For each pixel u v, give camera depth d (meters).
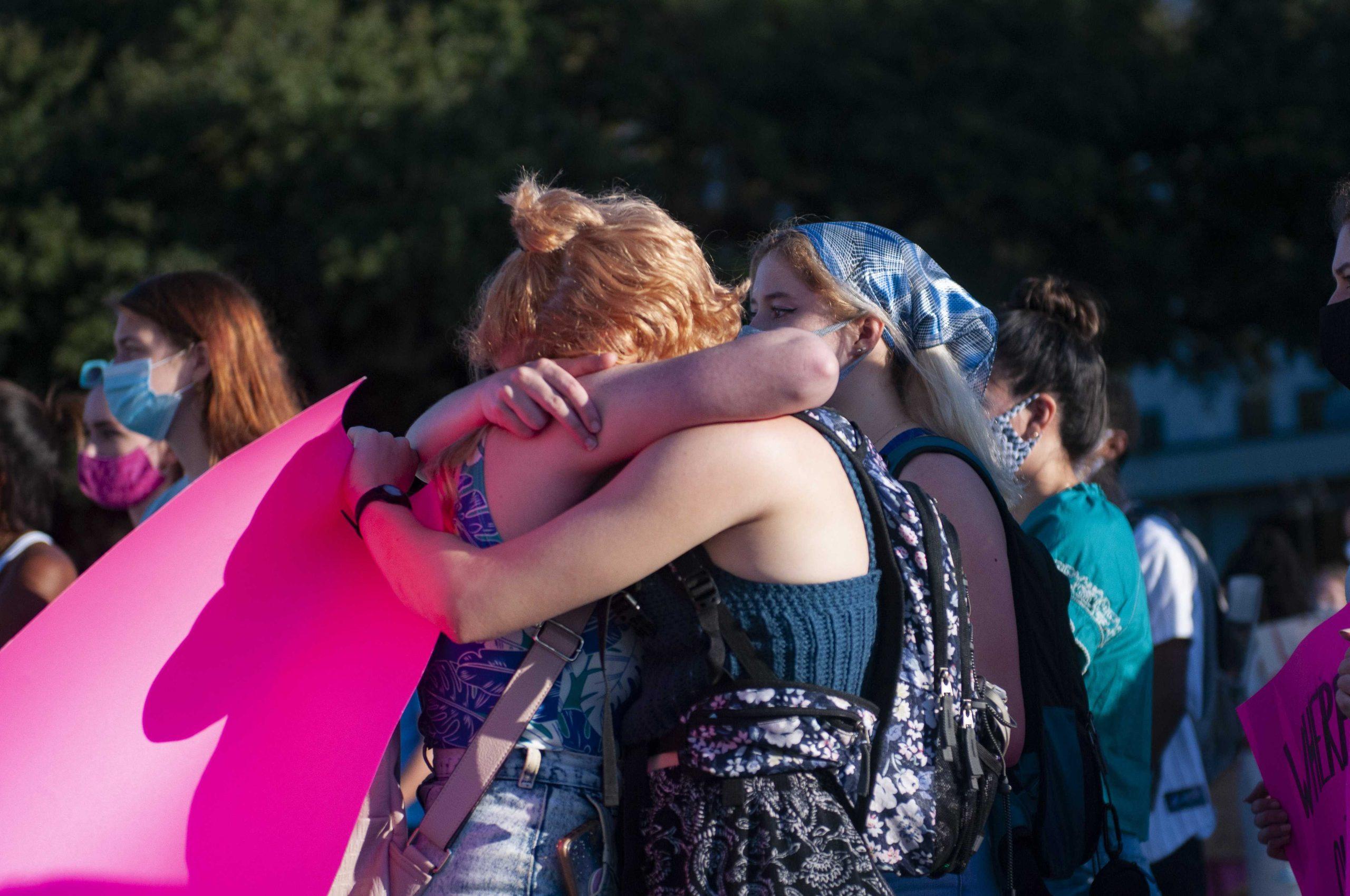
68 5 13.90
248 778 1.84
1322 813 2.17
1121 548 3.09
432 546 1.77
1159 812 3.71
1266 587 5.55
